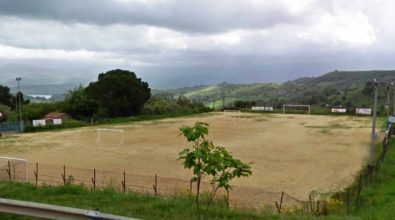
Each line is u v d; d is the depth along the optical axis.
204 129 7.68
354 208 16.55
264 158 34.97
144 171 29.23
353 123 63.31
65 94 77.25
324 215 13.41
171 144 42.88
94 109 72.00
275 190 23.47
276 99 133.38
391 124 49.03
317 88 167.50
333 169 30.17
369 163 29.41
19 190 12.65
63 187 13.02
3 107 67.81
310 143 43.62
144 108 78.62
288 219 10.47
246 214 10.46
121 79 73.62
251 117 74.19
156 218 9.48
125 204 11.16
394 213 13.02
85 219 7.03
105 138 47.53
